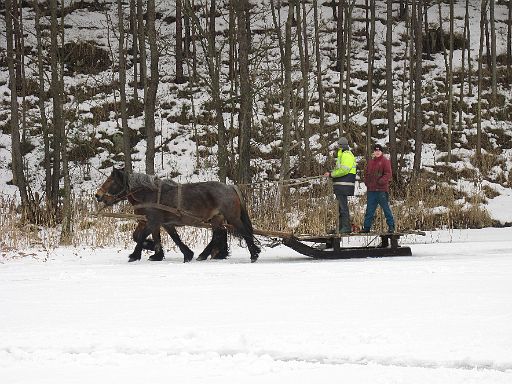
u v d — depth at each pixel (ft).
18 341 27.35
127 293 37.78
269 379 22.52
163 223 55.77
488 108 126.93
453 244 69.10
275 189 78.79
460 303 33.04
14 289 39.86
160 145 107.86
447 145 118.21
